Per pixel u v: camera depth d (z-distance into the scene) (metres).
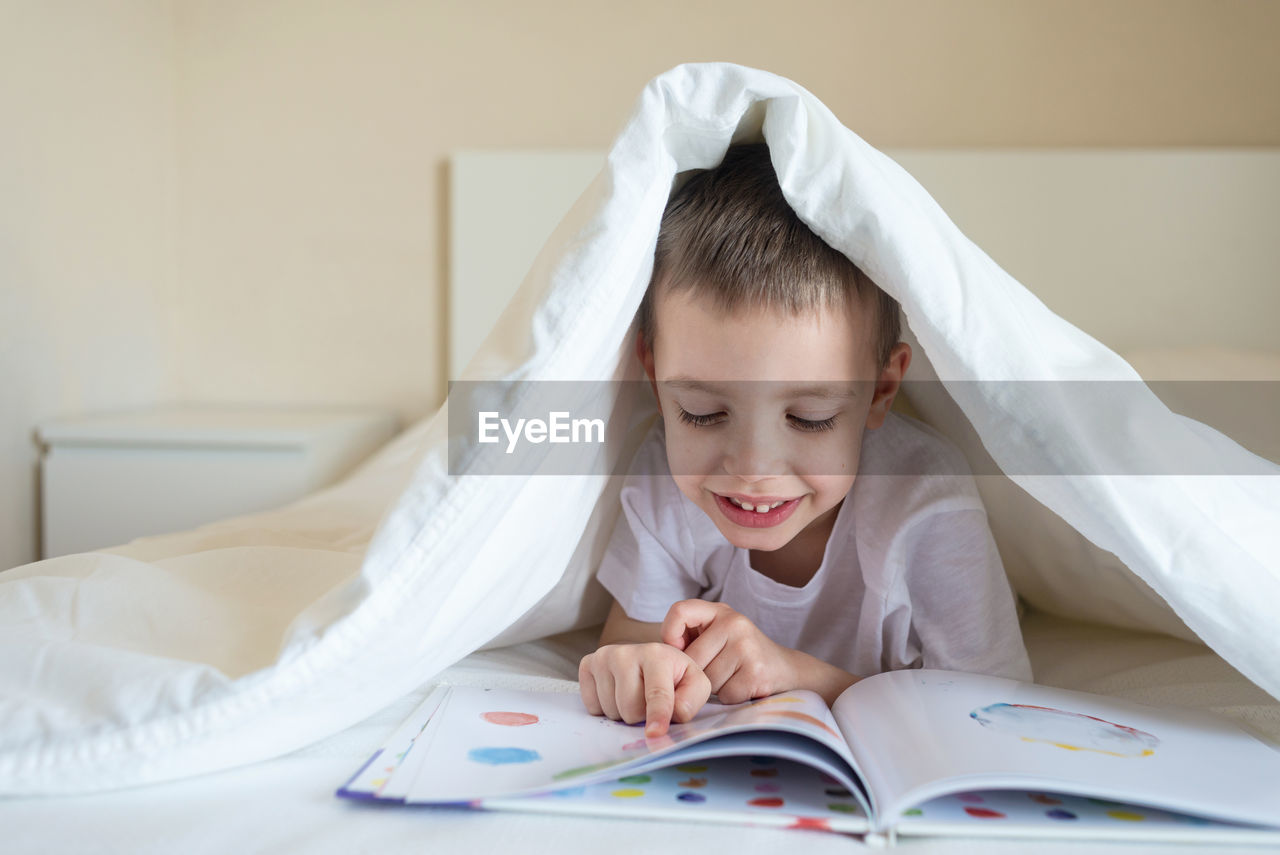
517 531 0.57
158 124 2.08
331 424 1.77
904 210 0.56
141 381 2.05
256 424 1.76
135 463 1.62
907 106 1.96
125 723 0.46
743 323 0.63
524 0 2.04
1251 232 1.79
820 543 0.81
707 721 0.53
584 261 0.53
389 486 1.34
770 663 0.62
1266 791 0.44
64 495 1.63
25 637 0.53
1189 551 0.53
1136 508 0.54
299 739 0.50
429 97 2.08
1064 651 0.90
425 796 0.43
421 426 1.74
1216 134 1.90
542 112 2.06
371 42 2.09
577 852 0.40
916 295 0.56
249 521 1.07
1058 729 0.51
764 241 0.64
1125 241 1.82
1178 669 0.78
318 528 1.01
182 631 0.56
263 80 2.12
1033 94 1.93
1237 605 0.52
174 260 2.16
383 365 2.14
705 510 0.71
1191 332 1.82
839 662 0.82
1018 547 0.91
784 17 1.98
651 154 0.54
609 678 0.56
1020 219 1.84
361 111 2.10
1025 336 0.56
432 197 2.10
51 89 1.73
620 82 2.04
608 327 0.55
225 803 0.45
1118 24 1.91
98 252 1.88
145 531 1.63
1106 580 0.85
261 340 2.16
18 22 1.63
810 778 0.47
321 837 0.41
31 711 0.47
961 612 0.76
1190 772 0.46
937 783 0.42
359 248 2.12
